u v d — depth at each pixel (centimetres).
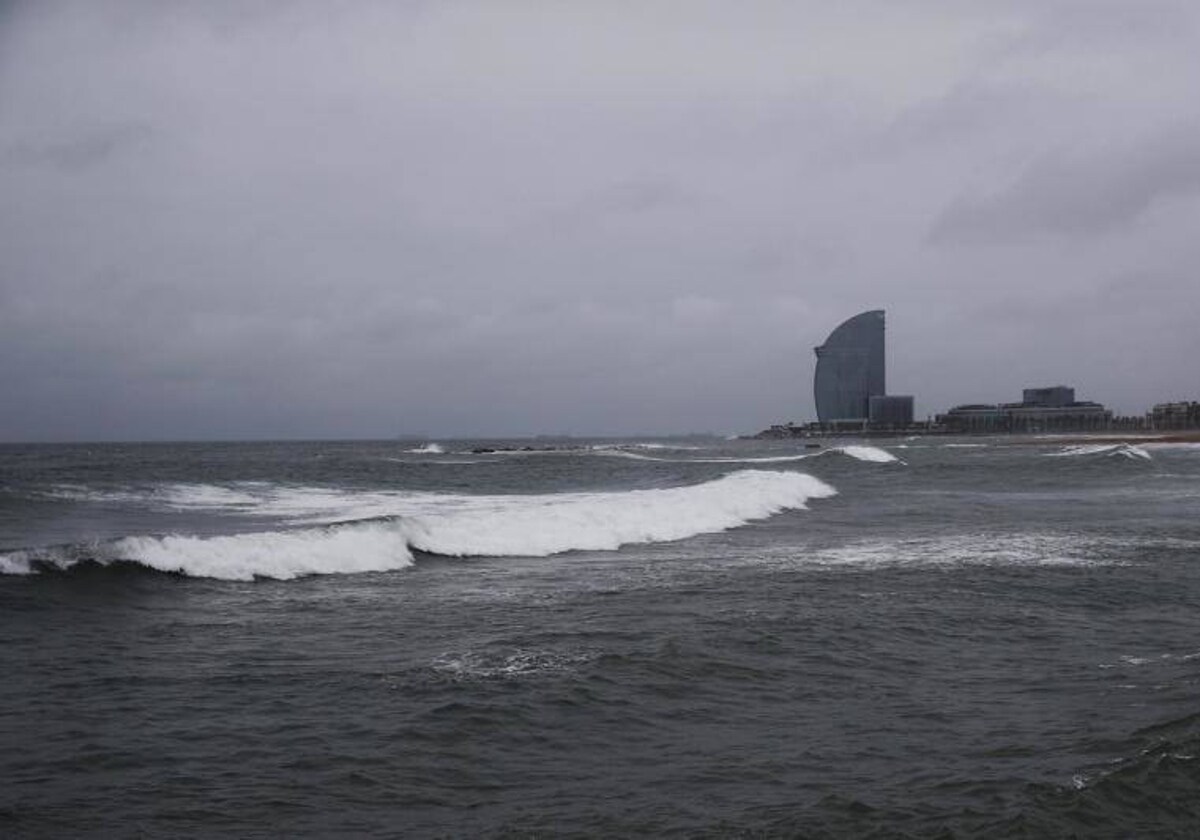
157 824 645
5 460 7850
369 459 8612
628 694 940
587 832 638
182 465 6147
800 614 1323
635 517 2425
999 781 725
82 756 762
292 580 1595
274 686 955
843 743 816
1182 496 3869
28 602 1294
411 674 996
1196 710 905
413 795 700
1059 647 1170
